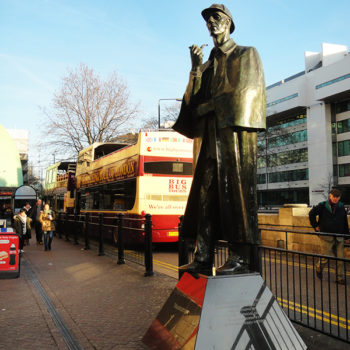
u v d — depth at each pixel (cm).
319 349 394
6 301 627
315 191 6462
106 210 1570
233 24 402
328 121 6406
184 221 427
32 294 677
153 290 698
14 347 416
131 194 1328
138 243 1011
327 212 759
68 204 2338
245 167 368
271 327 349
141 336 446
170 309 394
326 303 554
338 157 6362
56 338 442
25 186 2605
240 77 357
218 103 364
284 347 346
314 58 7669
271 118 7456
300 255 460
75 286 744
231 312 340
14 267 834
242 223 363
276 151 7400
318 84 6412
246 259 380
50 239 1402
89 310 566
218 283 348
